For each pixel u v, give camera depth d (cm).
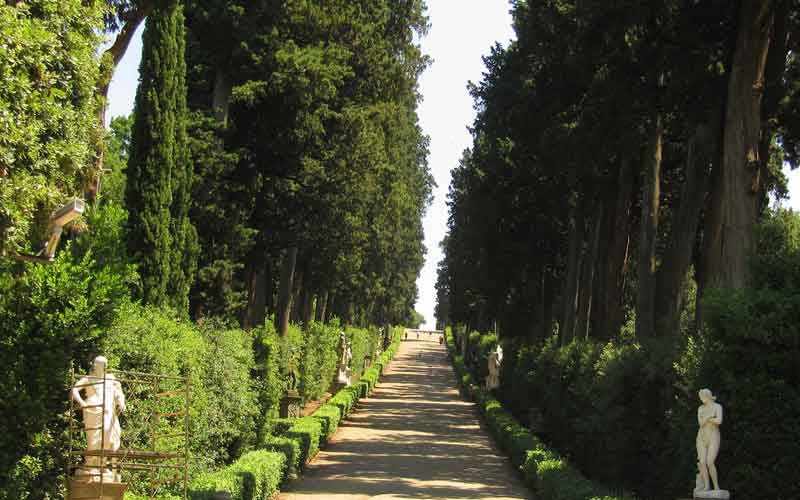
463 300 6191
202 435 1473
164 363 1263
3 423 938
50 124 1098
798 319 1099
